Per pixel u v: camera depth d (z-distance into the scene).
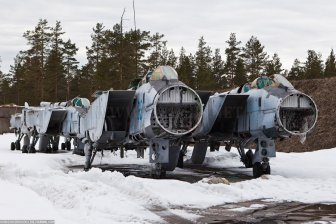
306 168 16.30
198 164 19.66
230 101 15.46
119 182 10.46
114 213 7.80
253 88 15.38
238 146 17.98
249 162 18.03
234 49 51.78
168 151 13.34
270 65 47.53
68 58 59.38
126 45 45.28
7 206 7.90
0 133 52.78
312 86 29.11
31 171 12.05
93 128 15.30
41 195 9.62
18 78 69.12
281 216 7.98
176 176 14.87
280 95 13.77
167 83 13.02
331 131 24.73
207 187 10.45
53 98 58.69
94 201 8.57
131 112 14.73
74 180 10.88
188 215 7.95
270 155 14.49
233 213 8.23
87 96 57.19
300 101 13.74
